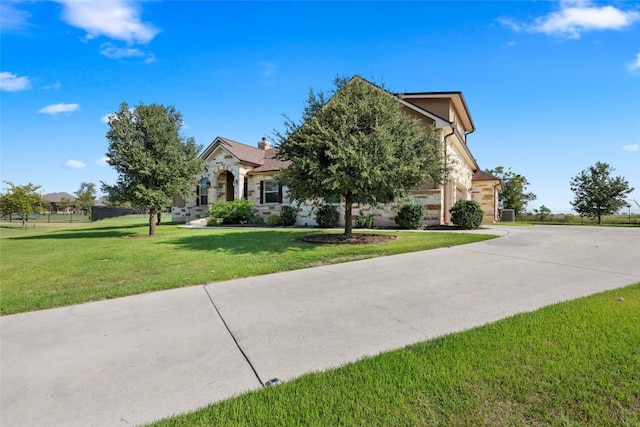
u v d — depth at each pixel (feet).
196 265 24.40
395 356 9.76
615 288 15.80
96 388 8.72
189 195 52.29
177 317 14.03
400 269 21.20
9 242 43.73
